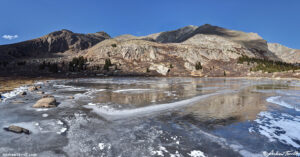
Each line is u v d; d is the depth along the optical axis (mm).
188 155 6875
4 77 58094
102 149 7332
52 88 32062
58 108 15188
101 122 11258
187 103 17922
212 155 6910
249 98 21438
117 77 82625
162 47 145750
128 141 8234
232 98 21359
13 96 20984
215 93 25938
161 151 7207
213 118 12438
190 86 38156
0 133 9039
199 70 113375
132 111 14289
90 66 106000
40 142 7992
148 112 14055
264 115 13258
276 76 85875
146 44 146875
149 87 35156
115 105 16578
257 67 114188
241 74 106562
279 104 17609
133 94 24328
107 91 27719
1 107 15289
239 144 8000
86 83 45688
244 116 12969
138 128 10188
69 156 6695
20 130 9297
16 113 13281
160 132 9539
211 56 144250
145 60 125000
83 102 18031
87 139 8422
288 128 10273
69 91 27484
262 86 38781
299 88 33938
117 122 11328
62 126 10344
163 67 103812
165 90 29594
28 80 52719
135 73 97750
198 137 8852
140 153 6996
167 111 14477
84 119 11875
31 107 15391
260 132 9602
